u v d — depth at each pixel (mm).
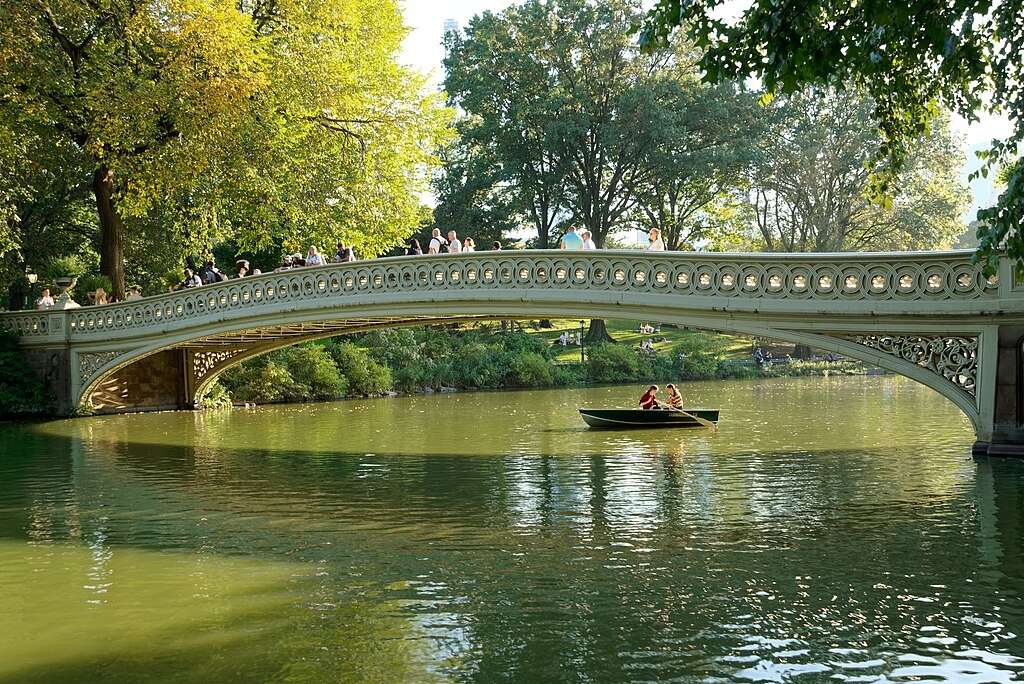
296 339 27953
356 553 10617
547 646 7602
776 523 11562
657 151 47750
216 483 15305
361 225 32938
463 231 50969
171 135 27875
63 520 12680
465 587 9219
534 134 50312
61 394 26766
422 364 39781
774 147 55125
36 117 26688
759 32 7301
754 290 15812
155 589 9383
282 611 8633
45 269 37625
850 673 6926
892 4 7383
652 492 13703
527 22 49719
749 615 8219
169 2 25859
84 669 7355
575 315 17656
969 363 14945
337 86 30938
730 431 21234
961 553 10031
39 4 25625
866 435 20125
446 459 17469
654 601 8656
